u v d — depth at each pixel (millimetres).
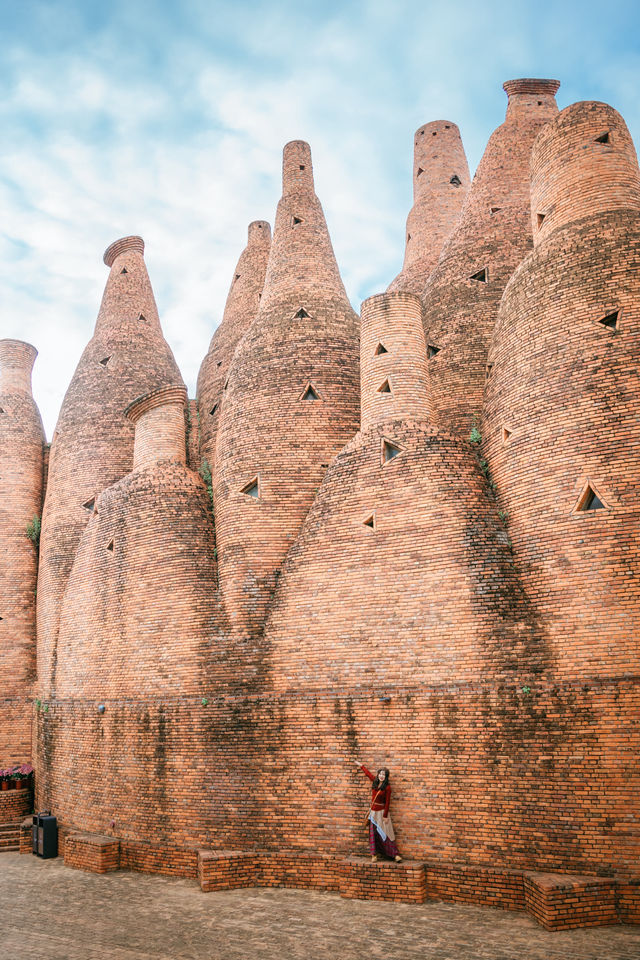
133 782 18969
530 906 13164
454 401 21875
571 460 15375
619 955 11047
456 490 16750
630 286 16016
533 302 17234
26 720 26359
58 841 20812
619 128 18656
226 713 17734
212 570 19953
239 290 31156
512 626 15117
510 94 26797
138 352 29375
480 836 14367
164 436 23734
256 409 21188
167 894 15727
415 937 12227
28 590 28094
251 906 14531
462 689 15211
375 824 15016
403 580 16562
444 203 29859
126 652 20297
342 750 16219
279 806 16547
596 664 14047
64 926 13734
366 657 16469
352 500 17812
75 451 27156
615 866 13031
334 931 12742
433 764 15148
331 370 21531
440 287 24219
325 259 24484
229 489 20422
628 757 13367
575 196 18281
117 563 21422
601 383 15469
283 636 17703
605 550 14484
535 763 14164
